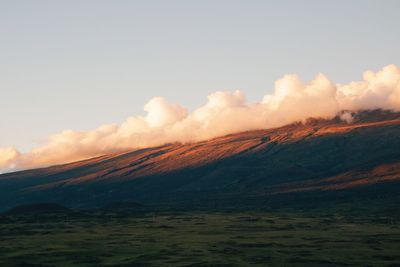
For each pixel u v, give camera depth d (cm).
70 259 11694
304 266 10712
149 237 16238
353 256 11950
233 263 11038
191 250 13025
